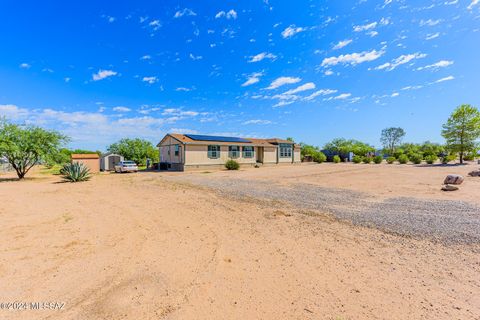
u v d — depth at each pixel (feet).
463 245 14.76
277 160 117.39
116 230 18.74
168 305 9.11
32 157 61.36
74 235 17.57
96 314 8.54
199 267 12.40
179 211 24.72
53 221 21.36
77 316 8.44
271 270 12.04
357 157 139.23
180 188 40.42
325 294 9.87
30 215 23.48
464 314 8.51
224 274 11.64
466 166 84.07
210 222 20.71
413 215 21.52
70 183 50.24
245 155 101.45
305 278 11.21
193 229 18.86
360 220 20.39
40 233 18.02
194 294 9.88
